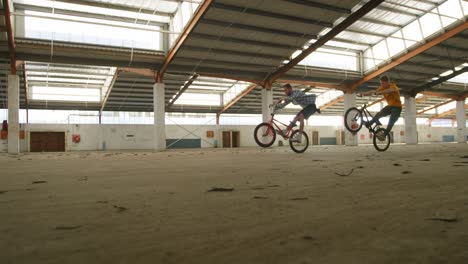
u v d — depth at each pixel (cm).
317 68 1898
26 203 175
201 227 120
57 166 500
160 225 124
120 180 286
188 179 287
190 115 2791
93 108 2478
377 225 119
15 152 1412
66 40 1504
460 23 1509
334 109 3111
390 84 741
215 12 1276
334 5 1309
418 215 133
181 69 1672
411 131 2316
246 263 83
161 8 1477
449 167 344
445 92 2578
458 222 120
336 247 95
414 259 84
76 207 162
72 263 85
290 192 201
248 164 471
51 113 2419
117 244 101
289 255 89
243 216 137
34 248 97
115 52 1491
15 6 1377
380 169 339
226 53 1572
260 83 1859
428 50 1753
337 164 423
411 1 1493
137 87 2109
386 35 1789
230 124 2936
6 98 2134
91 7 1428
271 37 1479
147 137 2600
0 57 1392
